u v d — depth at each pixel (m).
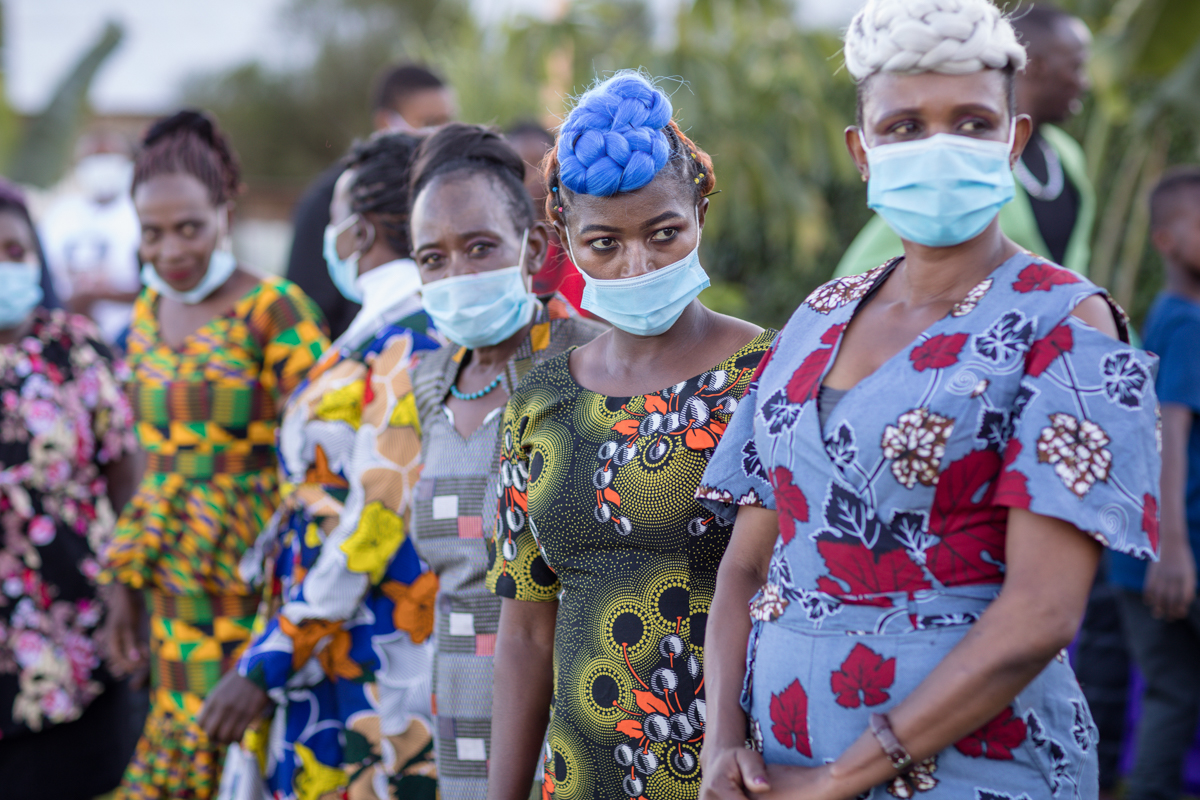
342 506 2.42
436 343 2.45
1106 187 6.77
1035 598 1.19
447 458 2.13
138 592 3.31
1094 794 1.35
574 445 1.70
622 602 1.65
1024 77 3.28
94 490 3.50
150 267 3.10
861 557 1.30
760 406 1.47
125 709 3.60
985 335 1.27
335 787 2.41
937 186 1.30
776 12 7.86
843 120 7.96
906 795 1.27
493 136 2.20
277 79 19.84
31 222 3.45
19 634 3.25
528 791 1.84
